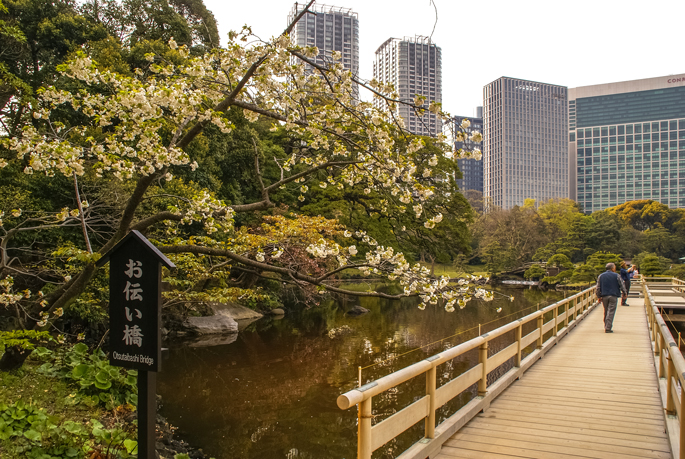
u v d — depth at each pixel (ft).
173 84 15.66
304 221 41.11
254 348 45.09
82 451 14.57
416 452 10.46
